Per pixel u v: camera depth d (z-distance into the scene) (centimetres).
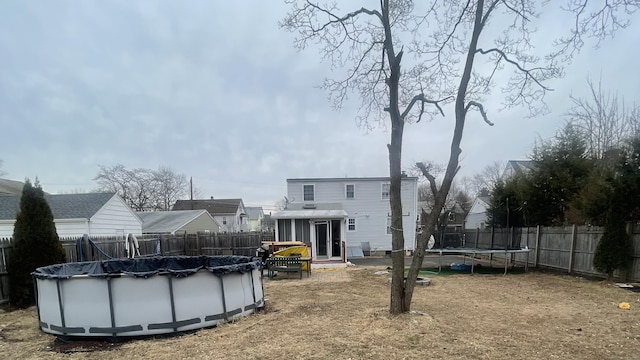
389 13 603
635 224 877
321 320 534
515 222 1433
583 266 1046
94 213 1526
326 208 2038
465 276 1090
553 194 1272
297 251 1228
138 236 1438
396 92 555
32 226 749
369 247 2231
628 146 895
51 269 624
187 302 511
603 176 944
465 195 4891
